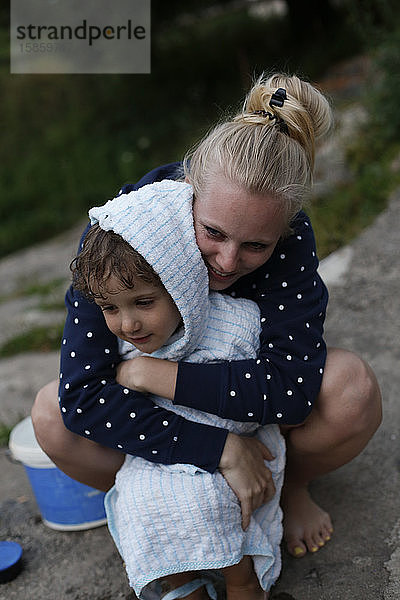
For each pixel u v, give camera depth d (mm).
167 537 1489
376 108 4945
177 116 8203
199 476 1521
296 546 1813
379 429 2295
